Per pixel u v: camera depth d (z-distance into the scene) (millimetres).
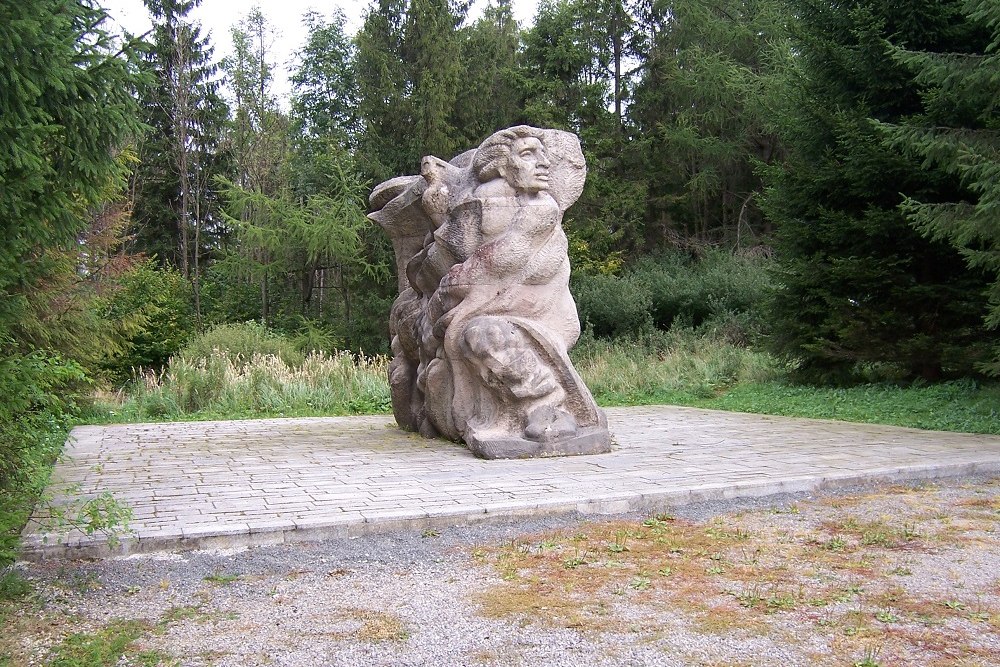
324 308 32219
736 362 18766
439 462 8258
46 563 4820
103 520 4891
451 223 9492
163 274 29062
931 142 11305
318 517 5602
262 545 5250
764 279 24516
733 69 29938
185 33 34281
